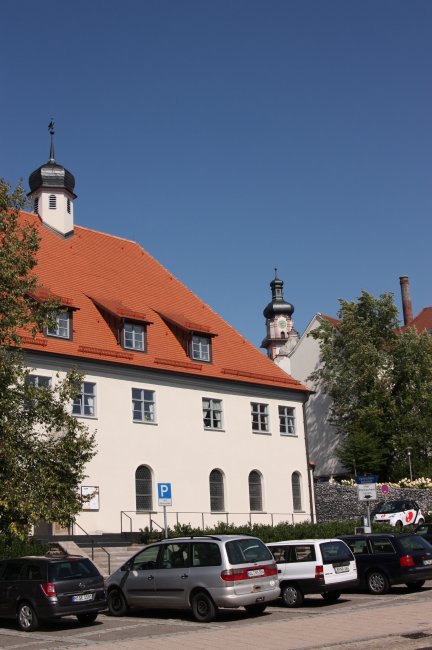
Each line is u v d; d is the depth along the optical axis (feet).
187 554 65.16
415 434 182.91
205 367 137.49
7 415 68.90
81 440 72.28
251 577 63.26
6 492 65.46
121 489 118.62
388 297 195.52
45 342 114.21
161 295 147.74
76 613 63.10
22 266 73.56
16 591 64.13
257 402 145.07
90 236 149.69
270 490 142.41
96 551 103.50
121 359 123.13
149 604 66.59
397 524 137.39
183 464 128.98
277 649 47.19
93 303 129.70
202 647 48.96
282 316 398.42
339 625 56.49
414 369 184.85
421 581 79.66
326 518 155.12
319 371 203.41
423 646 46.68
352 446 183.32
